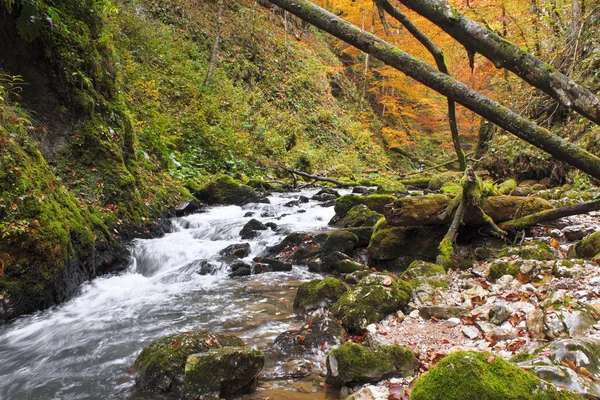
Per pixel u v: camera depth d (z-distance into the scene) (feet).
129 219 23.62
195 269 20.74
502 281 13.64
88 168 22.24
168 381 9.80
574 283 12.05
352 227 23.93
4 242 14.03
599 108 3.76
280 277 19.44
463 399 5.54
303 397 9.32
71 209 17.92
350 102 93.97
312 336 11.81
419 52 56.08
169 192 32.35
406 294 13.48
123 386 10.30
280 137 60.13
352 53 98.12
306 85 78.79
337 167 61.16
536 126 4.42
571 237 17.78
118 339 13.03
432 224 18.40
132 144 27.76
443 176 39.91
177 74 52.42
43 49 19.93
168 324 14.12
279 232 26.27
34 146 17.17
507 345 9.78
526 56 4.01
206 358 9.40
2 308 13.94
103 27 25.70
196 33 65.41
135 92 42.27
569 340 7.68
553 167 31.12
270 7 87.81
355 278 17.35
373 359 9.51
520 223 17.53
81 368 11.26
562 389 5.91
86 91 22.91
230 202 37.06
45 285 15.14
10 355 12.04
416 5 4.24
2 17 18.34
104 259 19.42
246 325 13.78
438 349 10.47
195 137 45.98
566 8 36.73
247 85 67.21
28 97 19.90
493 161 37.55
